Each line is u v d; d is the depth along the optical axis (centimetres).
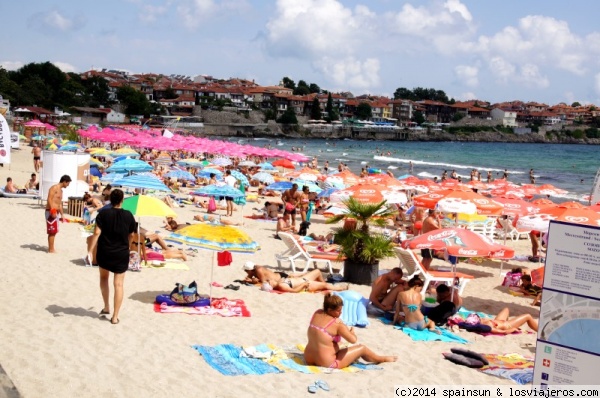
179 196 2811
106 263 852
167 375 678
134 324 866
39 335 768
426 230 1566
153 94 17388
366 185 1781
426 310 1057
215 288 1146
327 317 772
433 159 8919
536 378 568
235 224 2089
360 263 1305
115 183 1542
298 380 711
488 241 1109
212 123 16025
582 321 543
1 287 1002
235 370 719
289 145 12319
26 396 576
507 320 1041
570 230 546
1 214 1778
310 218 2389
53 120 9956
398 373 770
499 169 7262
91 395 597
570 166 7956
